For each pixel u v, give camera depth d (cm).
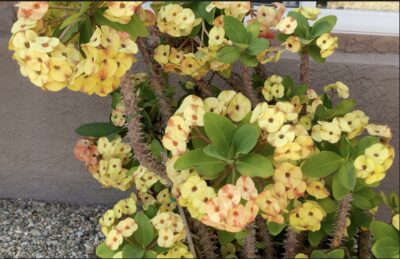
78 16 58
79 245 85
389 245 62
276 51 75
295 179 62
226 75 73
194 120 62
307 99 73
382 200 69
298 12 71
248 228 66
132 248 65
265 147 63
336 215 69
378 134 65
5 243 84
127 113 67
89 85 58
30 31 57
